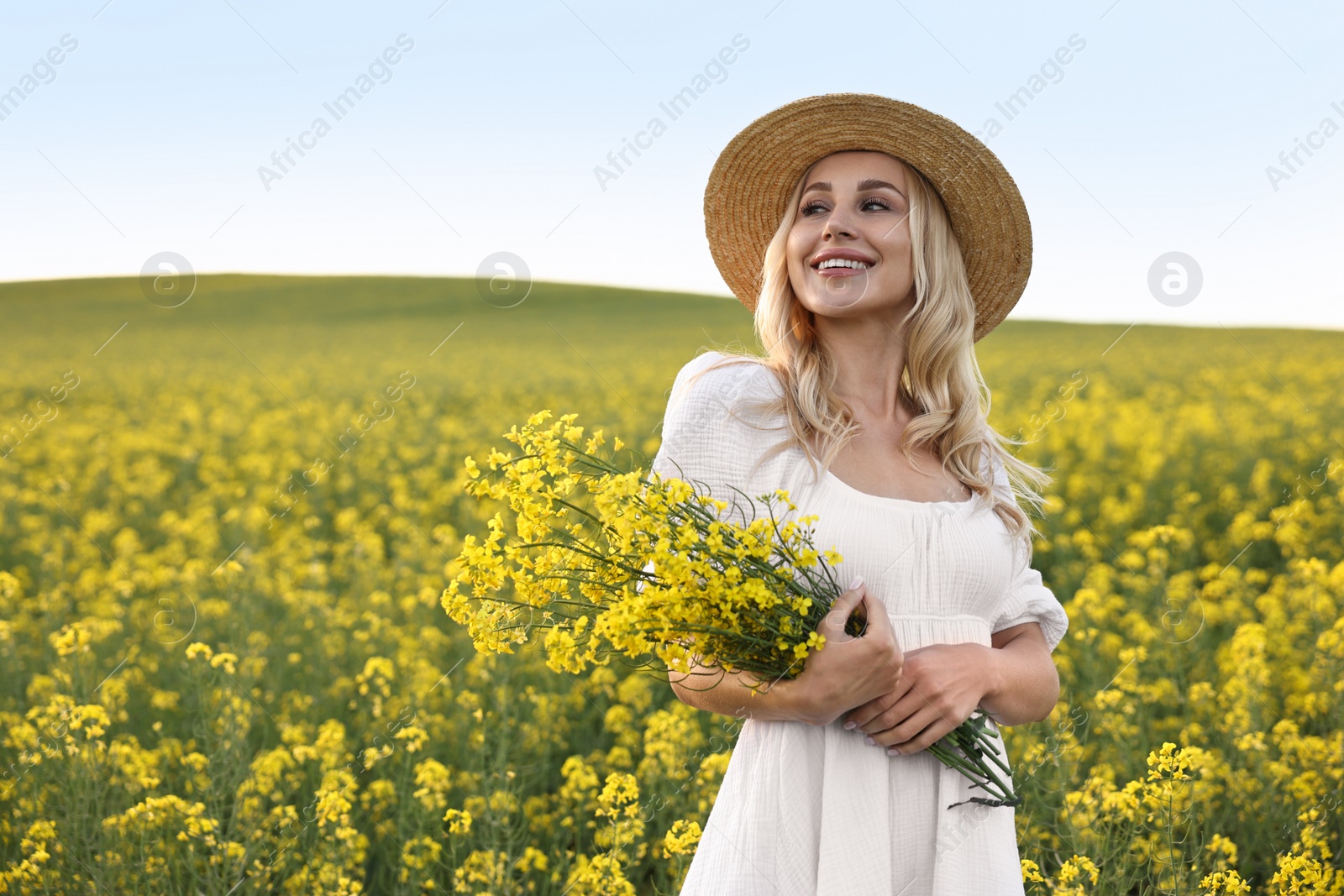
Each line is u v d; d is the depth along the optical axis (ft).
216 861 9.99
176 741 13.12
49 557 22.74
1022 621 6.61
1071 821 9.61
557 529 5.70
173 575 21.38
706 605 5.31
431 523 29.60
